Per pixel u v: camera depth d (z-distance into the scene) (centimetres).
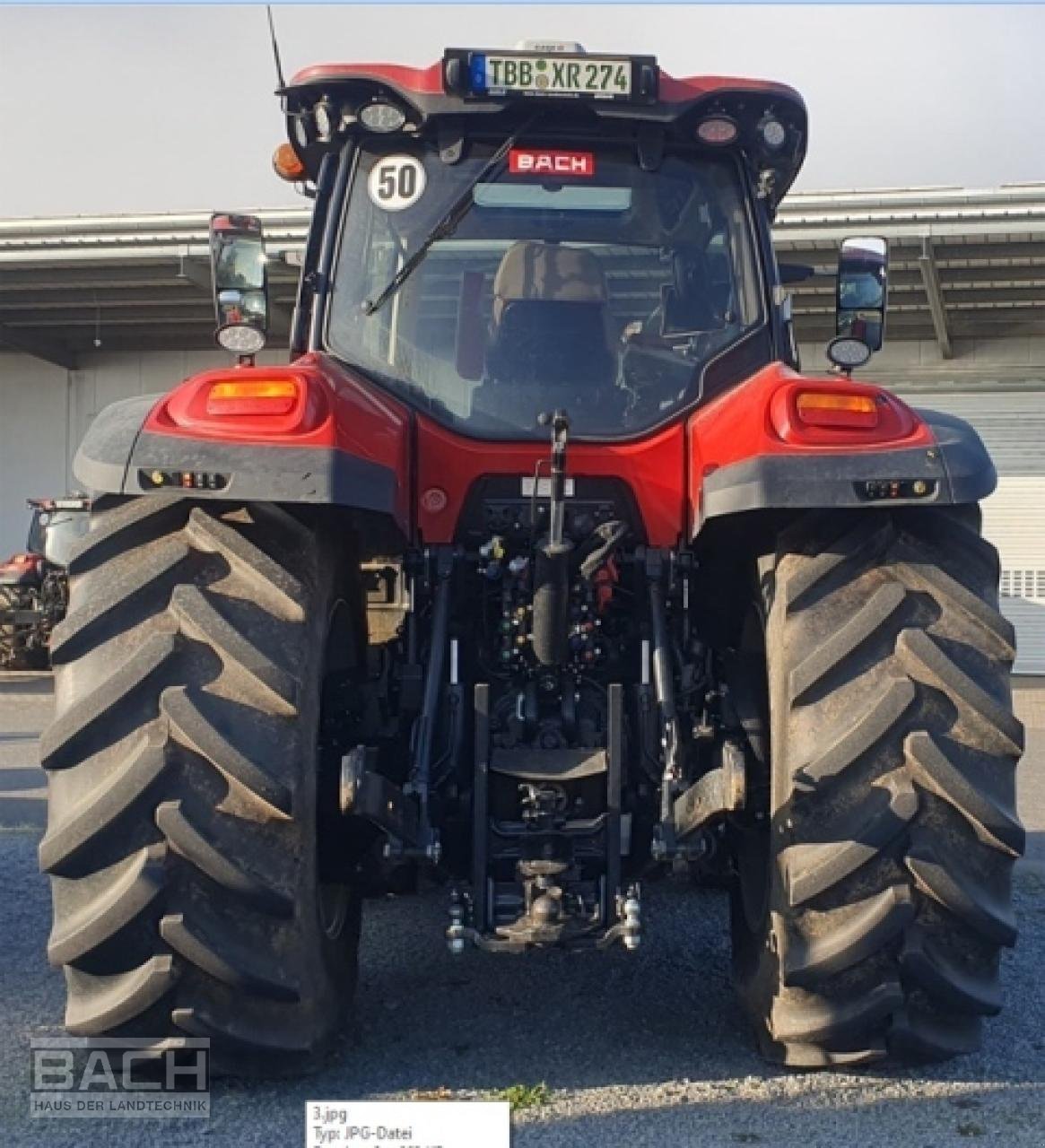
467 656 356
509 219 390
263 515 310
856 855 293
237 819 287
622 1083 318
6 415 1997
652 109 386
